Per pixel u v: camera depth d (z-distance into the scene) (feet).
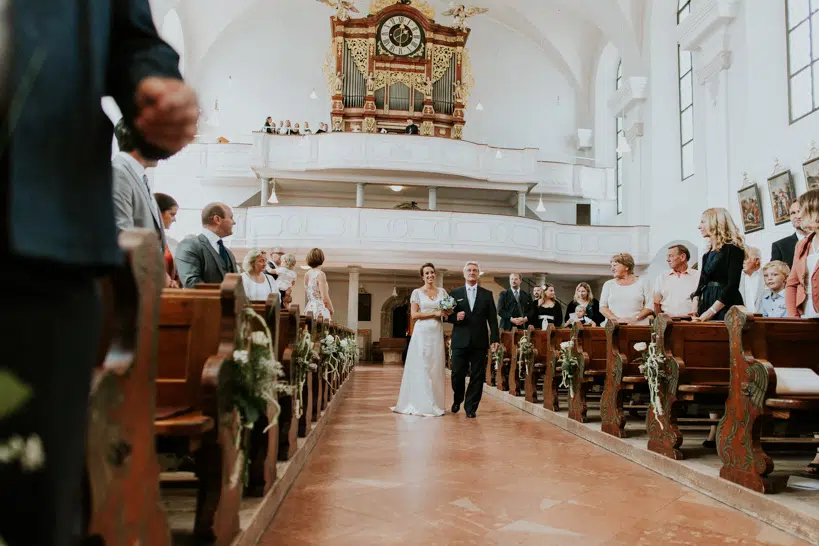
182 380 8.25
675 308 19.83
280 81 70.69
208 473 7.26
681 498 12.20
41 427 2.78
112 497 4.44
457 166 62.49
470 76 69.00
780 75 38.37
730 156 43.19
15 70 2.74
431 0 74.69
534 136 74.54
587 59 73.82
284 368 12.59
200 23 67.05
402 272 68.64
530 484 13.14
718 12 42.60
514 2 71.15
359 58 66.90
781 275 18.37
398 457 15.71
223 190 66.13
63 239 2.85
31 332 2.78
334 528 9.98
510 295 33.47
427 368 24.32
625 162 65.10
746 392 11.69
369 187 65.98
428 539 9.55
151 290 5.03
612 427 17.56
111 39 3.57
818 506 10.25
